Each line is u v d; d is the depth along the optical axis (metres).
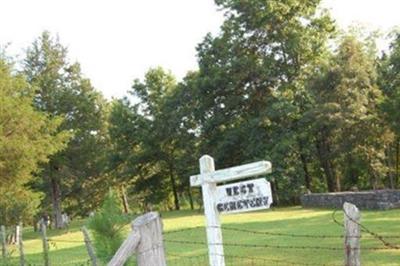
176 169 57.75
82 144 50.34
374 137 42.34
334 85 41.03
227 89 47.47
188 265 15.75
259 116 45.69
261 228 25.70
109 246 11.22
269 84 47.38
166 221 37.12
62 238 35.28
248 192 9.80
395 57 44.22
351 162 47.34
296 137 44.38
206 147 49.28
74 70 50.59
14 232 29.69
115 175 59.06
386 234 18.86
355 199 30.84
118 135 58.00
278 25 46.44
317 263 14.48
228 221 30.84
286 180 44.31
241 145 46.53
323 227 23.42
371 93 41.94
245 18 46.91
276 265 14.77
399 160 49.03
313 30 47.03
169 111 52.16
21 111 36.69
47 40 49.69
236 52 47.38
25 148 35.03
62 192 55.22
